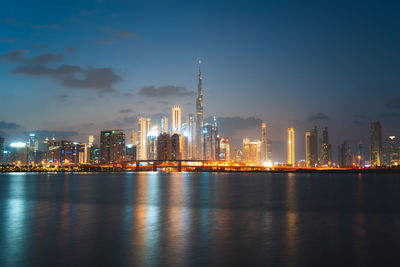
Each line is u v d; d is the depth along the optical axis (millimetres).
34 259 27750
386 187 143250
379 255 29141
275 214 56312
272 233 38875
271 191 119250
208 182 199000
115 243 33281
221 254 29406
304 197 92812
